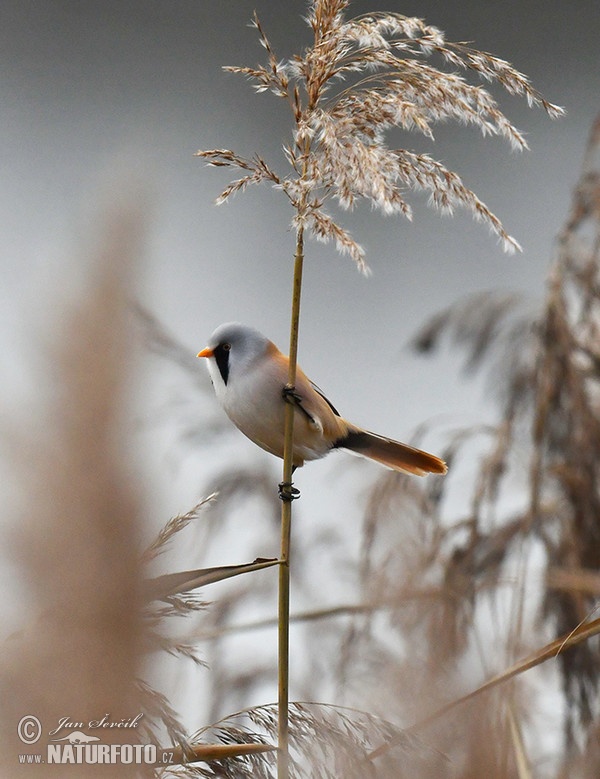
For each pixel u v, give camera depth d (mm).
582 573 8047
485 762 6004
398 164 4918
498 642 7840
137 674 3217
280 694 4773
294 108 5098
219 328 7023
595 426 8391
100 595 3051
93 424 2881
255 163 5062
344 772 4902
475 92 5008
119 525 2994
